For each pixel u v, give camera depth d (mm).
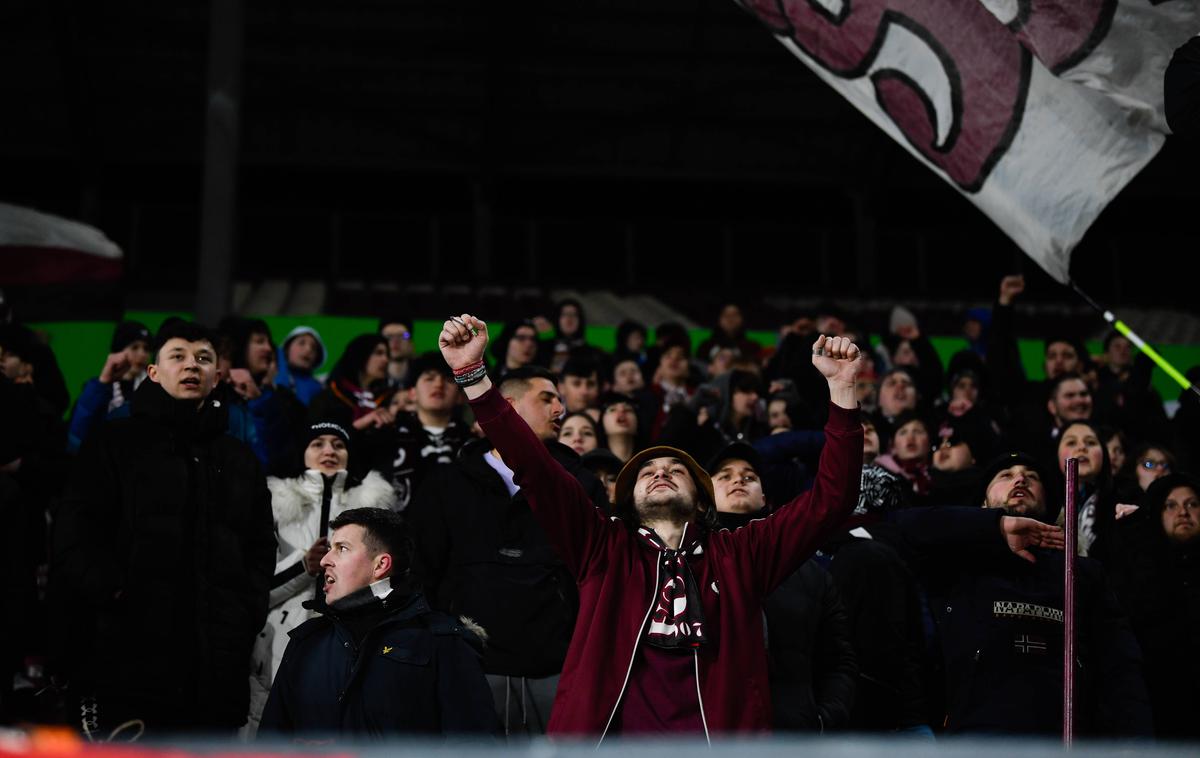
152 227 32844
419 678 6953
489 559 8406
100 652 7578
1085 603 8188
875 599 8180
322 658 7059
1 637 8078
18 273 17375
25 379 11219
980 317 21875
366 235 34281
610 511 8461
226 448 8297
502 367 15633
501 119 35125
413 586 7375
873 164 35875
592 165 36188
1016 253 35844
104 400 11094
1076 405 12883
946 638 8133
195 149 34969
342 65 33906
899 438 12094
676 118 35500
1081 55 7473
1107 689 8023
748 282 34906
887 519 9094
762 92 35156
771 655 7527
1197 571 8781
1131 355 18656
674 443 11836
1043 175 7719
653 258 34656
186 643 7727
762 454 9734
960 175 7980
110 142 34594
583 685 6406
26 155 34438
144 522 7840
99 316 27469
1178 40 7375
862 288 34906
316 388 14344
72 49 32469
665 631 6500
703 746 3541
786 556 6758
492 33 33281
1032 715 7867
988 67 7832
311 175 37469
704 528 7172
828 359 6828
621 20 33500
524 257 34781
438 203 38125
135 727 7395
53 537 7742
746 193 39031
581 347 16578
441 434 10922
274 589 8891
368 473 9695
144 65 33312
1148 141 7527
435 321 32281
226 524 8062
